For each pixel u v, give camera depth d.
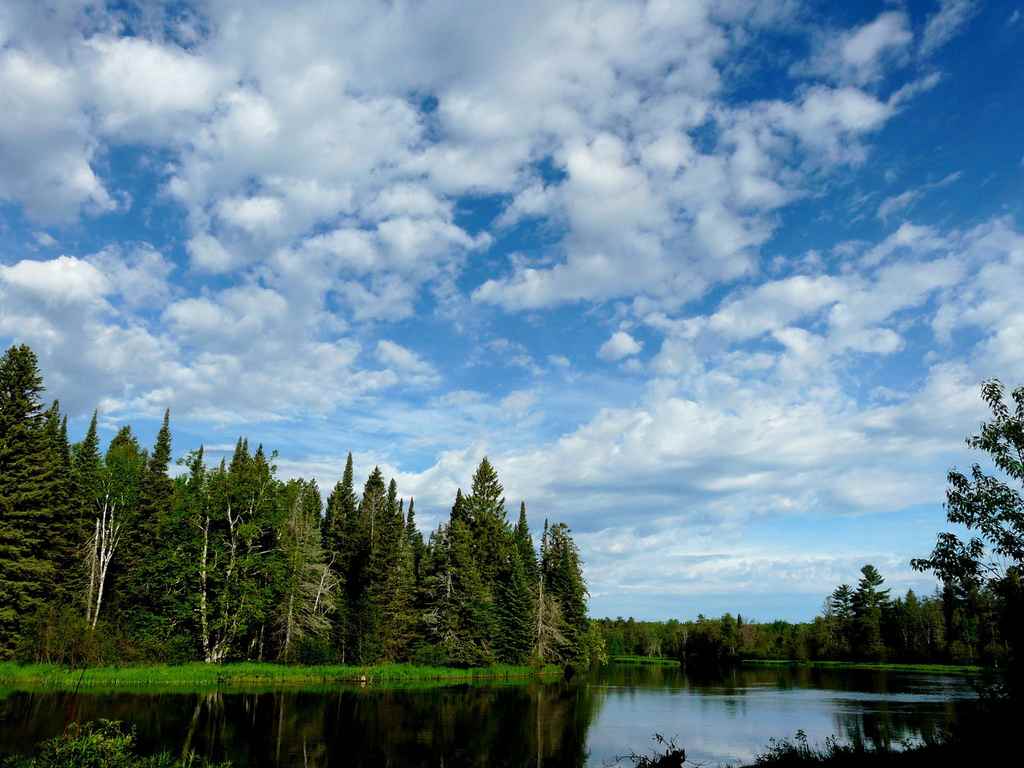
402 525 82.44
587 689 55.19
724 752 26.70
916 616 107.56
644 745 28.22
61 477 49.06
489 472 79.50
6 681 38.56
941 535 13.60
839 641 121.38
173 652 47.75
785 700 47.75
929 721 35.97
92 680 40.78
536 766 23.97
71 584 49.09
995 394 13.62
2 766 13.66
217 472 52.09
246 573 51.72
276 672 49.34
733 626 134.12
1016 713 12.91
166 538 53.16
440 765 23.83
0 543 42.50
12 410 44.88
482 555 74.81
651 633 154.88
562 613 79.69
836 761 16.23
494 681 60.38
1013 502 13.14
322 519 80.00
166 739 25.22
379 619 62.16
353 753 24.97
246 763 22.45
